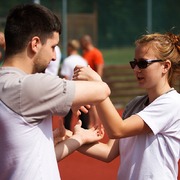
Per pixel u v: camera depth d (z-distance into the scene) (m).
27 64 2.98
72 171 7.80
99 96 3.03
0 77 2.94
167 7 27.06
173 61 3.52
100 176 7.59
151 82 3.50
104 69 17.84
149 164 3.43
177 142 3.50
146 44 3.49
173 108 3.45
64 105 2.92
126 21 26.64
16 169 2.90
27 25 2.95
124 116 3.72
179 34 3.66
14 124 2.88
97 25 26.23
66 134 3.52
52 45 3.01
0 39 4.41
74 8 26.25
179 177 6.70
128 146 3.51
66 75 10.12
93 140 3.53
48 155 2.95
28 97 2.87
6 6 23.97
